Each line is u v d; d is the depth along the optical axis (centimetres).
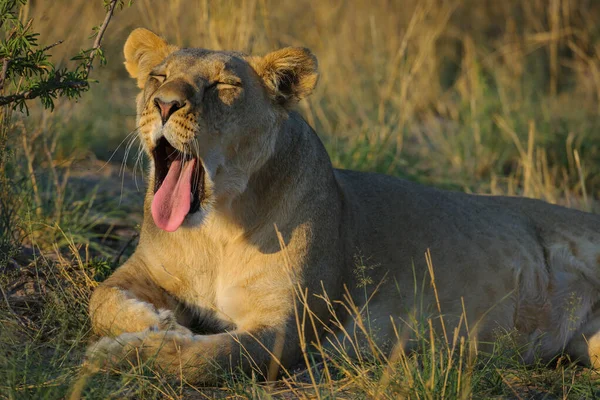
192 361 707
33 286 842
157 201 769
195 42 1461
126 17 1669
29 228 936
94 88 1638
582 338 945
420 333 823
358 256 866
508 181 1446
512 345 871
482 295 909
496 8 2222
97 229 1116
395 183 960
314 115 1648
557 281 966
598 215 1026
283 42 1925
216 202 781
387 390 680
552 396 747
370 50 1898
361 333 841
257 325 772
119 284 800
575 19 2145
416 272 890
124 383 651
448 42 2114
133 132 813
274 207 798
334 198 852
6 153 920
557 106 1794
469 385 677
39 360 693
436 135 1656
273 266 792
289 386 704
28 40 790
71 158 1254
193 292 817
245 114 779
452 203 966
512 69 1981
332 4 2052
